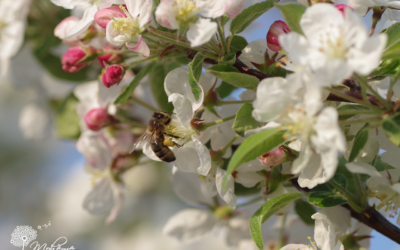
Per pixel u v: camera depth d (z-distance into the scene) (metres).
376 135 0.29
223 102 0.31
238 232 0.38
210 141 0.33
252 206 0.38
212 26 0.28
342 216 0.32
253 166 0.31
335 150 0.25
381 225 0.31
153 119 0.33
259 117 0.27
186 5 0.28
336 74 0.25
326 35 0.26
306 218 0.35
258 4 0.29
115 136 0.38
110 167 0.38
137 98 0.39
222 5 0.28
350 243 0.32
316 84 0.25
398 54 0.26
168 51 0.31
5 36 0.41
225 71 0.29
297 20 0.27
